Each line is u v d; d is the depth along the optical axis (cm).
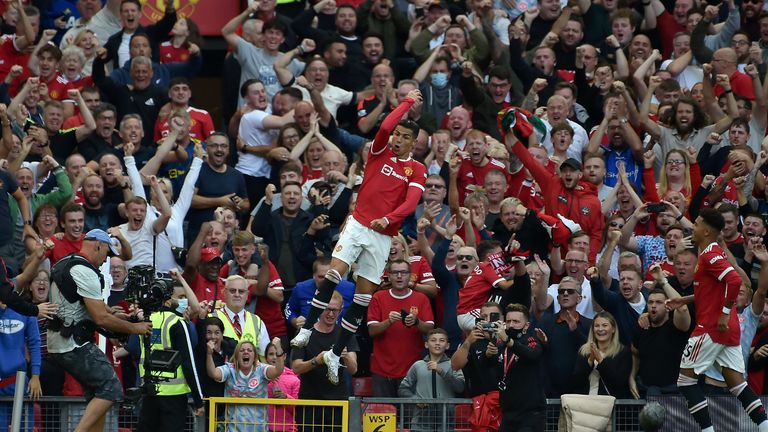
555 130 6341
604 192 6322
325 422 4800
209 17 8044
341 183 6175
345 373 5103
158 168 6369
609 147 6500
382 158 4688
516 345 4816
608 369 5103
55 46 6981
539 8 7369
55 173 5950
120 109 6850
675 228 5738
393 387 5400
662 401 4931
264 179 6600
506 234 5688
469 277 5466
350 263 4688
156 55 7256
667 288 5138
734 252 5788
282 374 5219
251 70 7106
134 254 5847
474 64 7125
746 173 6144
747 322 5294
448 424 4919
